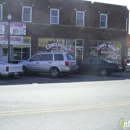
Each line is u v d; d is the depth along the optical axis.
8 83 12.62
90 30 25.70
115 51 27.36
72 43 24.91
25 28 22.73
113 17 27.45
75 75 18.16
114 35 27.19
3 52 22.64
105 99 8.34
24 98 8.32
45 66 16.39
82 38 25.33
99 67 17.95
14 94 9.12
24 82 13.17
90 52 25.86
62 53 16.20
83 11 25.59
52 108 6.87
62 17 24.48
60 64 15.98
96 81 14.02
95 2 26.27
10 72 14.36
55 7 24.19
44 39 23.61
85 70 18.50
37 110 6.61
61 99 8.23
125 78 15.97
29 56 23.08
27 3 23.06
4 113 6.26
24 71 17.12
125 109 6.88
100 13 26.64
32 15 23.28
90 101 7.95
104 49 26.67
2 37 21.88
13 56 22.59
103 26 26.94
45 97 8.56
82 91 10.11
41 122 5.53
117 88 11.12
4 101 7.76
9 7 22.44
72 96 8.84
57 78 15.64
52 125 5.31
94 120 5.74
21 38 22.62
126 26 28.28
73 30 24.83
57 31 24.05
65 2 24.62
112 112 6.52
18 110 6.59
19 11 22.83
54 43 24.03
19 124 5.36
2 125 5.28
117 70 17.72
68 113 6.36
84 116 6.09
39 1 23.50
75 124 5.41
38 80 14.28
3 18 22.27
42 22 23.69
